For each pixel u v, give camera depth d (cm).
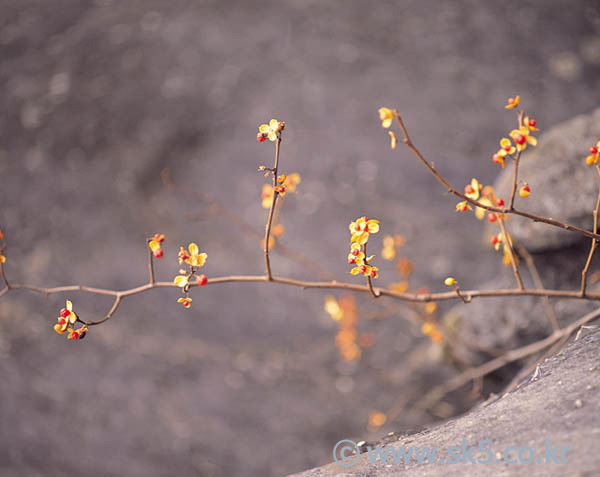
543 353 135
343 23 292
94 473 150
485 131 241
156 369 178
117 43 281
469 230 207
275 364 180
